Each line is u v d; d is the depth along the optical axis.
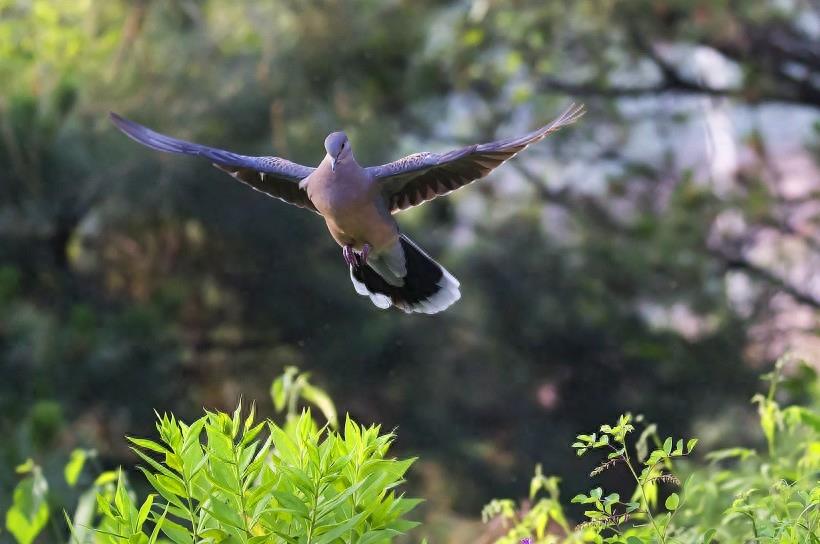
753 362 16.12
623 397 16.31
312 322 16.19
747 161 17.27
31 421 11.83
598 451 16.02
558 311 16.34
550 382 16.55
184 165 14.61
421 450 16.45
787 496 5.09
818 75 16.77
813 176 16.62
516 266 16.66
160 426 4.43
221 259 15.87
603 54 16.34
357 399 16.52
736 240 16.48
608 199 17.06
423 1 16.09
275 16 15.55
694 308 16.17
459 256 16.95
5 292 14.05
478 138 17.39
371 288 6.54
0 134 13.93
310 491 4.21
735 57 15.98
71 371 14.02
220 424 4.37
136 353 14.62
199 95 14.82
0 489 11.52
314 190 6.16
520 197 17.58
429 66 16.19
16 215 14.45
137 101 14.70
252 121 14.93
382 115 16.28
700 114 18.02
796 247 16.30
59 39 14.60
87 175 14.38
